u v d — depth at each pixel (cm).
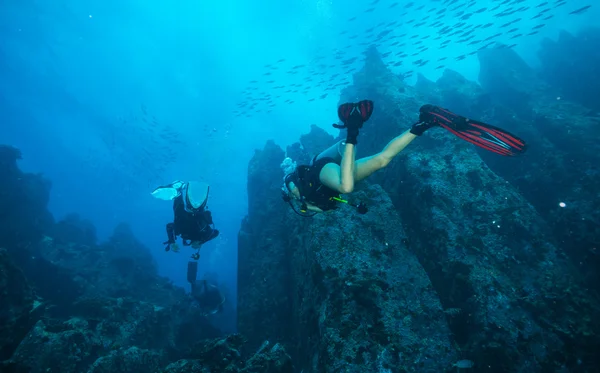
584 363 487
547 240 657
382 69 1420
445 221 683
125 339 912
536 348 499
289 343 781
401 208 811
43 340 670
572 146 1008
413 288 554
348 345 473
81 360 707
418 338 485
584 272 716
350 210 678
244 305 945
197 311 1243
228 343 571
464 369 457
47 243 1431
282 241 1043
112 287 1318
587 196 798
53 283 1162
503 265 621
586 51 1838
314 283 608
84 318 897
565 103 1251
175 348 1038
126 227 2281
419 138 928
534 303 550
